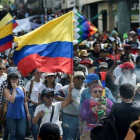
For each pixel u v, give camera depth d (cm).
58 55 1786
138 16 6956
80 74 1792
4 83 2017
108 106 1548
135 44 3600
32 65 1784
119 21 6675
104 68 2173
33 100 2041
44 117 1642
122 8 6625
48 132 988
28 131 2006
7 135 2009
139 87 1775
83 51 2761
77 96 1802
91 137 1373
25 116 1877
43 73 2211
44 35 1830
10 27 2603
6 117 1870
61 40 1802
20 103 1855
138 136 1131
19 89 1866
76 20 2417
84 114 1545
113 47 3116
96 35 5322
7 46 2611
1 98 2009
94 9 8356
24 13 9650
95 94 1550
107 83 1981
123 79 1995
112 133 1334
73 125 1812
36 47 1809
